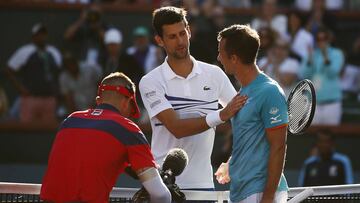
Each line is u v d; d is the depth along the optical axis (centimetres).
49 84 4181
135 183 3481
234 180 1716
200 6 4453
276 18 4381
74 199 1652
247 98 1692
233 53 1694
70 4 4566
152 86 1948
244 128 1695
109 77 1753
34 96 4169
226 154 3419
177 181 1955
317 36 4150
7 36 4541
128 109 1750
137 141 1677
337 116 4162
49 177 1683
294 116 1742
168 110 1923
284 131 1662
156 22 1930
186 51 1934
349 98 4388
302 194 1883
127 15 4550
